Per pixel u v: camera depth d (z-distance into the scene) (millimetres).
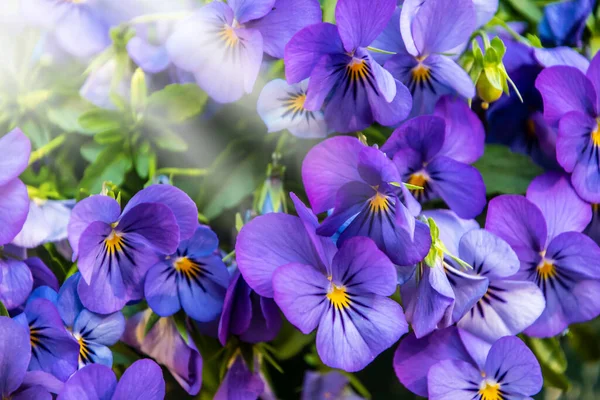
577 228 383
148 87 384
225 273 373
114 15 379
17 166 352
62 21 375
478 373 367
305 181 360
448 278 365
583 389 495
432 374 365
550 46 409
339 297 357
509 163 391
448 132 379
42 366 356
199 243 371
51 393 359
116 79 379
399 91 359
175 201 357
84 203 353
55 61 382
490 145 394
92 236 353
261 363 403
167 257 370
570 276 380
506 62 388
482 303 373
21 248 370
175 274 371
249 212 388
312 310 353
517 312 371
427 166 377
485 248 366
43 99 379
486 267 367
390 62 370
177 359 378
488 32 396
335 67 359
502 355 364
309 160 359
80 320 362
